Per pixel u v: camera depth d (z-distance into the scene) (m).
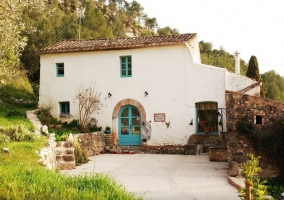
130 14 88.69
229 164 12.04
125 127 19.98
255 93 17.42
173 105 19.02
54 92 21.22
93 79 20.45
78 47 20.45
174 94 19.02
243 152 11.95
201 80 18.61
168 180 11.87
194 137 18.56
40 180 7.18
